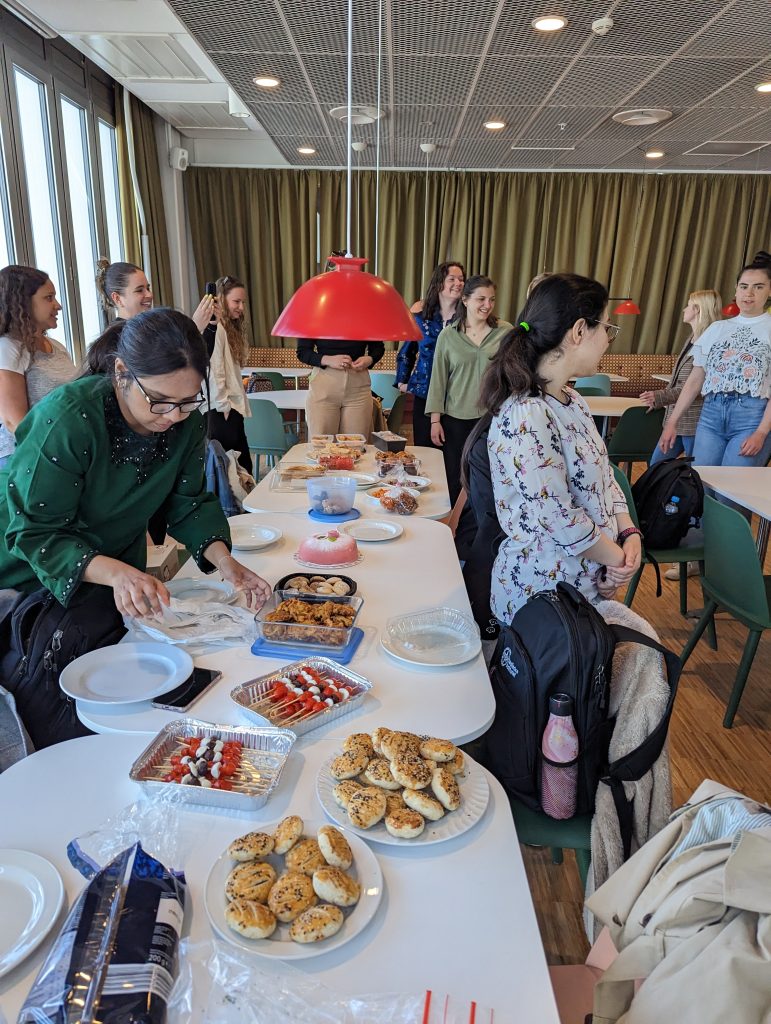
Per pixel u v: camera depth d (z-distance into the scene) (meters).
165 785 0.93
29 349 2.45
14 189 4.03
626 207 7.37
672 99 4.72
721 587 2.53
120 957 0.68
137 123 5.82
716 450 3.39
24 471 1.25
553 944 1.63
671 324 7.77
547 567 1.73
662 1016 0.76
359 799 0.92
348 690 1.18
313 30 3.54
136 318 1.23
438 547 2.00
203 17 3.38
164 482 1.46
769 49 3.79
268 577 1.74
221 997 0.67
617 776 1.25
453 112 5.09
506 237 7.50
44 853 0.85
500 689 1.37
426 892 0.82
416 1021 0.65
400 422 5.16
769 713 2.62
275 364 7.77
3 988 0.69
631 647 1.29
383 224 7.49
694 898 0.85
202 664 1.30
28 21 4.04
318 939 0.73
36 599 1.32
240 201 7.41
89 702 1.14
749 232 7.47
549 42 3.69
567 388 1.80
